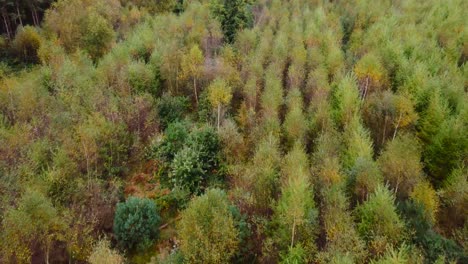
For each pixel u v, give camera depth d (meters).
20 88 30.11
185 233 18.09
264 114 29.52
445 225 21.39
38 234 18.25
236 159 26.06
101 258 17.17
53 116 26.98
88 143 24.11
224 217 17.83
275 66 36.91
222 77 34.31
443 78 34.09
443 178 25.31
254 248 19.77
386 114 28.89
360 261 16.64
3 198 19.50
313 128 28.06
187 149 25.53
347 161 23.67
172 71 35.72
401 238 17.52
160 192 25.28
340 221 17.56
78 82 31.48
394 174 21.77
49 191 21.61
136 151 27.86
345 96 29.38
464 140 24.58
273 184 21.38
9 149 23.61
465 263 16.83
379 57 37.50
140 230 20.83
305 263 17.64
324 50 43.34
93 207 21.48
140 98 29.86
